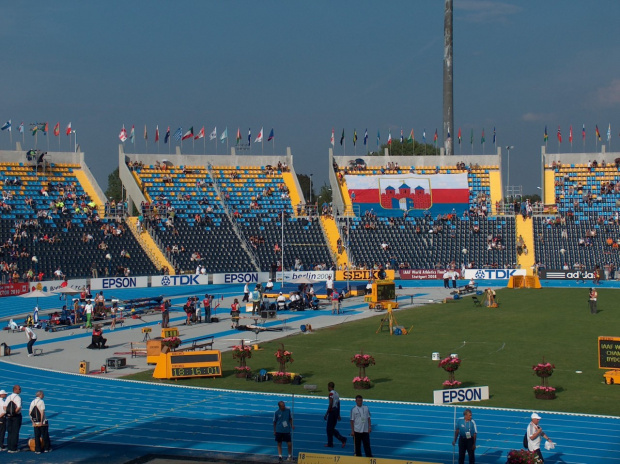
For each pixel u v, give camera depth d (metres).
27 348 58.19
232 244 110.69
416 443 34.22
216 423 37.81
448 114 133.50
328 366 51.97
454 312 77.00
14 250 97.75
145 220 109.88
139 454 32.78
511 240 115.75
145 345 60.19
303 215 118.94
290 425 31.78
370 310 80.19
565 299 85.44
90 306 69.12
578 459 31.92
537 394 42.44
